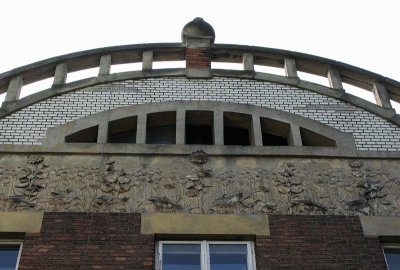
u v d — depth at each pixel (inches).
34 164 454.6
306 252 410.3
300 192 448.1
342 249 413.7
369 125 502.0
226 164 462.0
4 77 519.8
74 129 477.7
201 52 551.2
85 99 506.9
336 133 488.4
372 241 420.2
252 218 429.4
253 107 502.9
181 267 408.5
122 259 400.8
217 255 415.2
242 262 412.5
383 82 539.5
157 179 449.7
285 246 413.1
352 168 466.3
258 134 482.3
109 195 437.4
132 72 527.5
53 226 416.8
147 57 544.1
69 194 436.8
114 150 464.4
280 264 402.6
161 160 462.3
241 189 447.5
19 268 391.5
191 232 418.9
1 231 412.5
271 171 460.1
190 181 449.7
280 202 441.1
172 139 498.6
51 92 507.2
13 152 460.1
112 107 501.0
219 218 428.5
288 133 496.4
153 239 414.3
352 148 478.9
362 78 546.0
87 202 432.8
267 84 529.7
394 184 457.4
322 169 464.1
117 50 547.2
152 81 525.0
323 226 426.9
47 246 404.8
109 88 516.1
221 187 447.8
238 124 504.7
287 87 528.1
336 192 450.0
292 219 430.3
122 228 417.7
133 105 498.3
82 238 410.3
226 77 533.0
